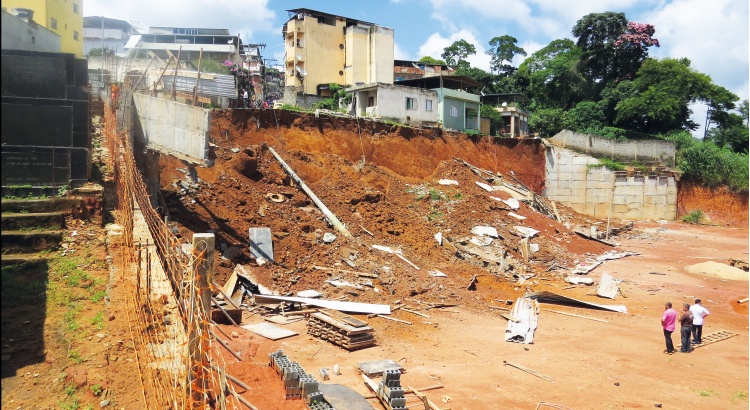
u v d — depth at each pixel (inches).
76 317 406.9
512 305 826.2
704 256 1263.5
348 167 1273.4
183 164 948.6
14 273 466.0
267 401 420.5
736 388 534.0
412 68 2714.1
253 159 1037.2
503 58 2871.6
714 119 2396.7
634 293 945.5
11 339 367.2
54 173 609.0
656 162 1827.0
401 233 1069.8
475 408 461.1
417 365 555.2
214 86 1218.6
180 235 763.4
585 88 2536.9
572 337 688.4
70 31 1541.6
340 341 587.8
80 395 324.2
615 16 2502.5
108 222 606.9
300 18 2203.5
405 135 1477.6
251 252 813.9
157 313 425.4
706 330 746.2
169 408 317.1
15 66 598.9
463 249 1067.9
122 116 894.4
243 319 650.8
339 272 832.3
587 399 493.4
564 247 1261.1
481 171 1579.7
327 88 2201.0
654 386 531.8
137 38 2169.0
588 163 1787.6
